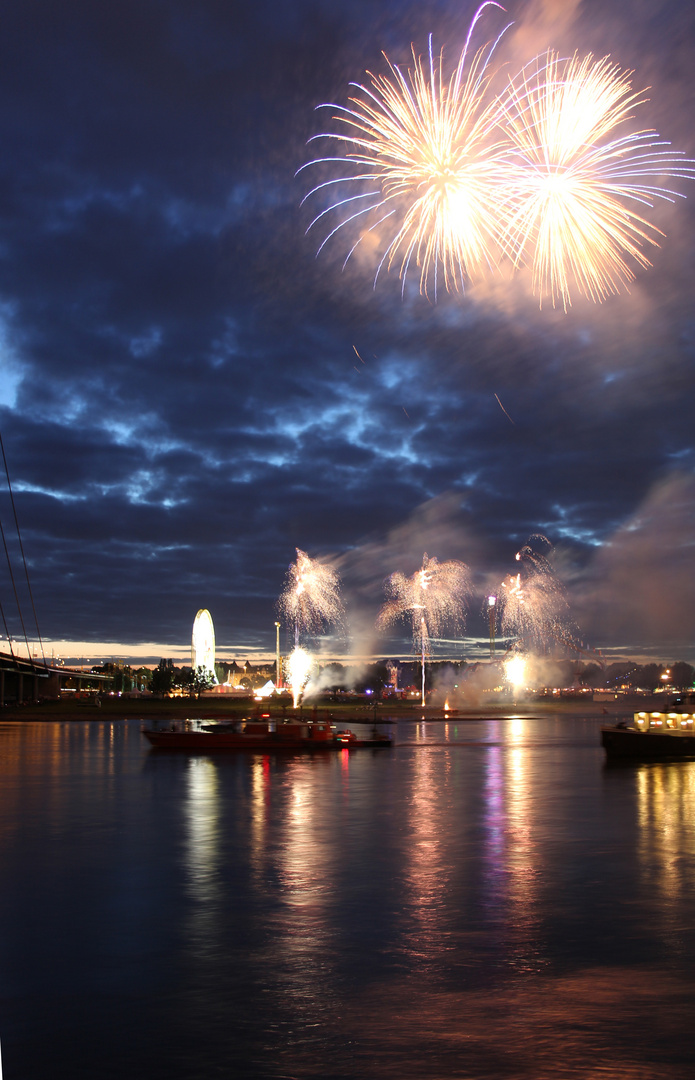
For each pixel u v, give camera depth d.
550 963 17.97
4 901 23.42
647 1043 13.86
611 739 69.25
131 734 106.69
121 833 34.31
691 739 69.69
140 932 20.42
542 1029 14.47
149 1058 13.57
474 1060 13.29
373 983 16.86
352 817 38.22
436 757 72.50
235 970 17.72
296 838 32.88
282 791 48.25
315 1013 15.34
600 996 15.99
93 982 17.09
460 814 38.91
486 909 22.27
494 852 29.83
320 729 80.00
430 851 30.03
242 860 28.59
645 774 57.31
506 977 17.12
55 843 32.12
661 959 18.17
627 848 30.52
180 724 122.38
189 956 18.66
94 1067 13.27
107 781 54.06
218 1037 14.34
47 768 63.25
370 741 81.75
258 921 21.31
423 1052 13.61
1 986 16.91
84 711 158.88
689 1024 14.63
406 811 40.03
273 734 80.00
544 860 28.39
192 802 43.69
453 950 18.91
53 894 24.16
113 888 24.83
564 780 53.59
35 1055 13.74
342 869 27.11
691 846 30.86
